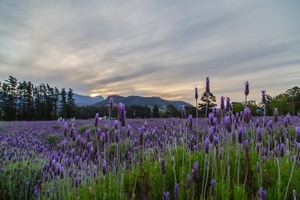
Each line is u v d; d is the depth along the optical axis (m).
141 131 4.83
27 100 87.56
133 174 4.82
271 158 4.69
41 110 88.12
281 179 3.71
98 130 4.63
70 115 85.19
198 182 4.16
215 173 3.89
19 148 10.19
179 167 4.36
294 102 39.09
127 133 5.37
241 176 4.22
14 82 85.69
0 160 8.29
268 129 4.76
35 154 9.78
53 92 91.12
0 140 12.05
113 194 3.83
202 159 4.51
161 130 12.45
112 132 13.49
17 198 6.86
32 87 88.69
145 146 7.55
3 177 7.29
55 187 6.13
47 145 12.54
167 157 5.09
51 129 20.80
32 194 6.74
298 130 3.07
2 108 83.31
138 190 4.55
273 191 3.48
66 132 5.55
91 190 4.21
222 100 4.44
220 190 3.57
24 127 23.08
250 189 3.94
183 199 3.75
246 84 4.35
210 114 4.16
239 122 4.90
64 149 5.68
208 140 3.72
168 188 4.10
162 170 3.45
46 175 6.45
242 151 4.79
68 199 4.36
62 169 5.36
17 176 7.42
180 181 3.94
